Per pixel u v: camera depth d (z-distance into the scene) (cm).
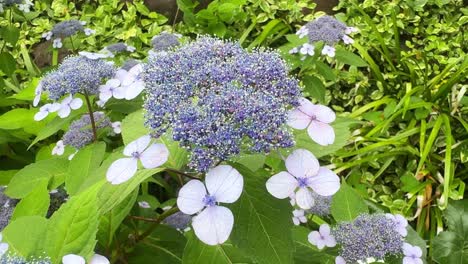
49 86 35
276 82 23
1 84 65
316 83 64
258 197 23
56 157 40
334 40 62
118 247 31
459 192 62
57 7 94
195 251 26
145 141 23
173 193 53
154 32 87
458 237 52
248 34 85
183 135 21
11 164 58
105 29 89
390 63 76
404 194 67
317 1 87
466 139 67
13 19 92
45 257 20
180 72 24
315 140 23
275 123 21
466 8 84
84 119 40
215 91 22
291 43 66
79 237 21
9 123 49
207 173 21
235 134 21
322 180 22
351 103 78
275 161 30
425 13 82
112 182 22
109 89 34
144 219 31
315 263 32
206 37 26
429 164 66
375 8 84
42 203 30
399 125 71
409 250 30
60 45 71
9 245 22
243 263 26
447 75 76
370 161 68
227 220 20
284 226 22
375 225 31
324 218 53
